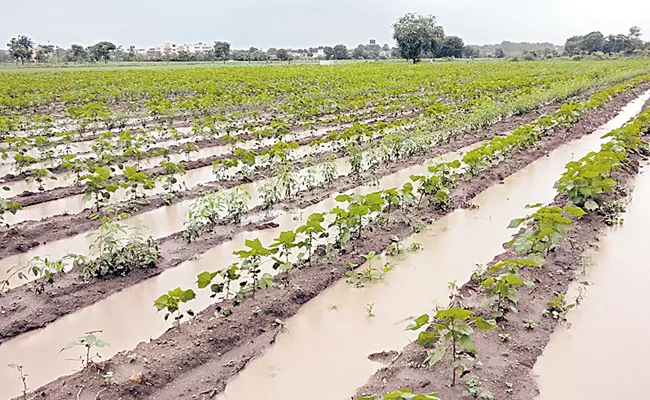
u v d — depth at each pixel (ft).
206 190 41.73
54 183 46.09
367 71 165.68
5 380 20.01
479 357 19.22
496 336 20.70
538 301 23.59
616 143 42.42
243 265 23.35
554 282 25.46
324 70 172.35
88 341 18.44
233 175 46.37
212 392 18.67
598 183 33.32
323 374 19.90
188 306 24.79
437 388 17.62
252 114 73.61
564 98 90.43
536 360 19.97
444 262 28.94
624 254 29.22
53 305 24.58
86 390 17.99
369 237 31.17
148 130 69.41
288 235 24.93
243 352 20.99
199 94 103.45
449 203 37.06
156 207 38.47
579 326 22.36
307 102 81.51
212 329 21.59
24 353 21.70
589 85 107.04
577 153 53.83
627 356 20.49
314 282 25.98
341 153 54.29
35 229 33.37
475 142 58.59
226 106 81.82
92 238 33.01
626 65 198.39
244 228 33.91
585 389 18.63
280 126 58.90
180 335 21.43
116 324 23.66
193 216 34.71
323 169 43.83
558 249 28.76
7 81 128.77
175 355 19.95
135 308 24.95
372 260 28.94
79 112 69.82
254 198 40.19
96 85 119.44
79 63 295.07
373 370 20.04
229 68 193.98
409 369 18.88
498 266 21.50
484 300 22.15
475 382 17.71
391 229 32.42
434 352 18.63
